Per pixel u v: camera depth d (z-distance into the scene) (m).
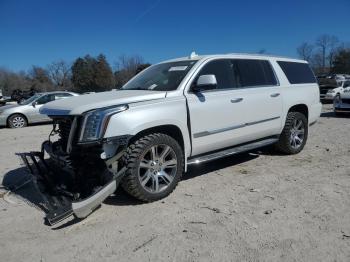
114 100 4.75
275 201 4.78
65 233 4.05
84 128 4.42
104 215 4.49
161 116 4.83
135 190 4.64
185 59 5.96
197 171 6.27
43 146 5.55
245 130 6.05
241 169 6.33
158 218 4.36
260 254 3.48
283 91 6.82
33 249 3.74
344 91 14.62
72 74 88.62
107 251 3.64
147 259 3.47
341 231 3.89
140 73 6.43
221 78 5.81
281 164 6.60
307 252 3.50
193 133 5.27
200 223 4.18
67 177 4.83
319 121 13.04
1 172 6.72
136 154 4.61
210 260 3.41
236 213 4.43
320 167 6.34
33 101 15.58
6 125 15.15
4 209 4.82
